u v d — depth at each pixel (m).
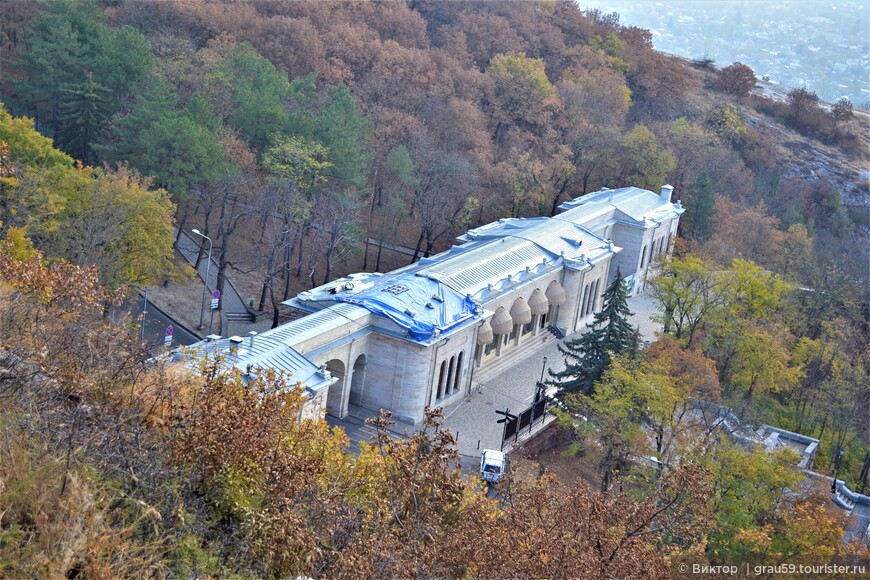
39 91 149.50
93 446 34.22
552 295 135.75
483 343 115.44
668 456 88.12
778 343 126.88
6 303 43.41
